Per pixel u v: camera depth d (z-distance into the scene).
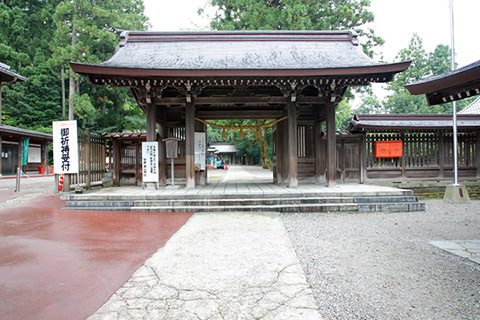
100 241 5.44
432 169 12.40
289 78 9.39
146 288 3.50
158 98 10.45
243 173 24.56
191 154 10.59
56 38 26.25
